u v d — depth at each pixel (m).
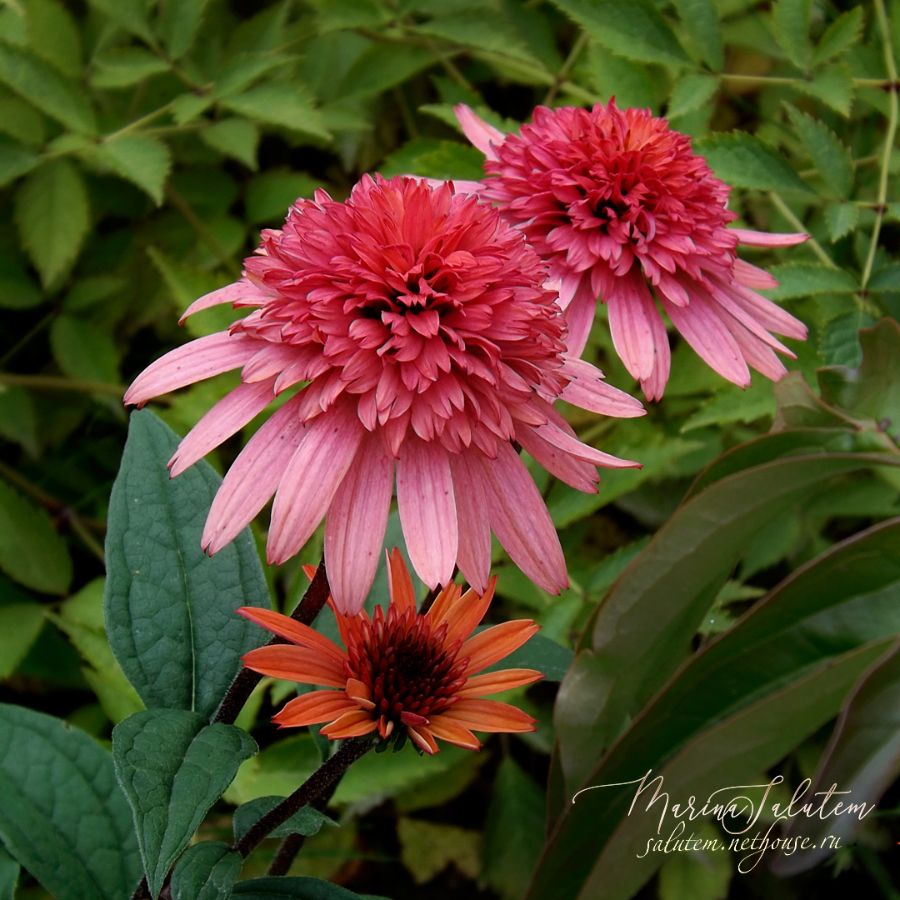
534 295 0.39
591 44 0.56
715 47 0.54
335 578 0.38
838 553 0.38
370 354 0.38
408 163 0.57
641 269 0.45
